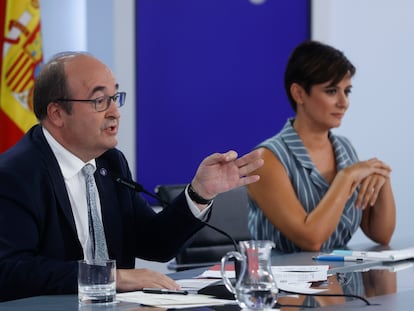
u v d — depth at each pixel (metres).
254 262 3.96
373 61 12.14
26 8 9.48
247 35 11.73
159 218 5.90
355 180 7.03
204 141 11.57
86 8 10.59
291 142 7.18
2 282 4.76
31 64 9.48
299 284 4.93
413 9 12.26
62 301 4.52
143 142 11.20
